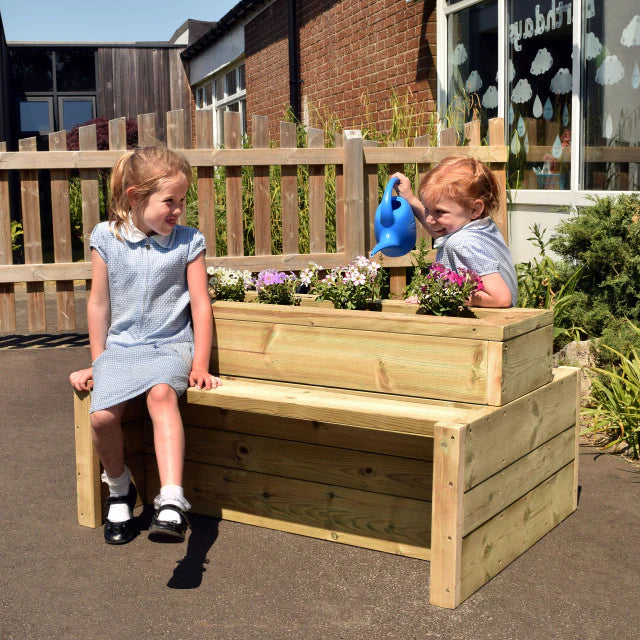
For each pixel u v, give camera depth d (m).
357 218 5.97
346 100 9.94
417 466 2.51
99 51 17.67
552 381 2.68
